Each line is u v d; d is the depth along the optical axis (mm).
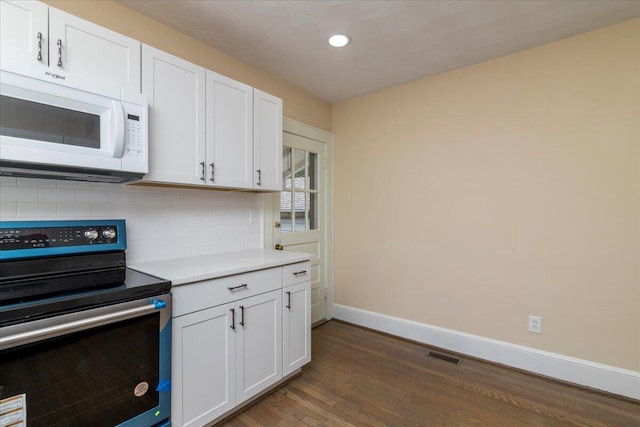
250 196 2631
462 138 2678
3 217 1460
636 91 1990
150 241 1988
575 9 1882
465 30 2111
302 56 2465
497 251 2516
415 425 1783
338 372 2365
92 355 1259
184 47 2148
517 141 2420
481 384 2205
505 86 2467
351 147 3398
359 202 3340
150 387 1433
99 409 1285
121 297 1319
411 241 2979
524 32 2135
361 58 2502
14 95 1188
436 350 2752
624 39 2021
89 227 1545
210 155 1965
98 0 1741
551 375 2275
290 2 1816
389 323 3104
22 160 1196
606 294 2098
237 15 1938
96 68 1479
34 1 1306
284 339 2125
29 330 1085
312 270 3291
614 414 1874
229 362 1766
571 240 2215
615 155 2061
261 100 2311
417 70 2721
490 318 2553
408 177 2992
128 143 1484
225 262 1980
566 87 2221
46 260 1383
